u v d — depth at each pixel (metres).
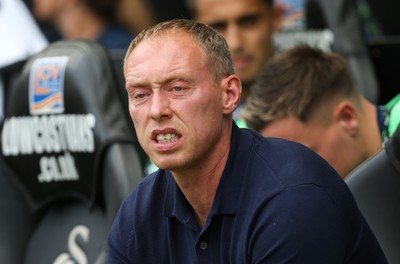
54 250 8.19
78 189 8.10
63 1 12.20
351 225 5.76
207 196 5.90
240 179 5.83
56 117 8.08
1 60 12.01
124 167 7.70
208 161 5.81
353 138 7.88
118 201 7.64
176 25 5.76
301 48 8.12
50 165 8.19
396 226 6.57
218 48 5.77
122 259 6.29
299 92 7.73
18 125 8.32
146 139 5.70
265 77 7.95
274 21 11.45
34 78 8.21
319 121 7.76
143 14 12.00
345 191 5.79
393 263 6.52
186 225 5.98
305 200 5.55
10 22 12.14
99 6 12.12
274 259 5.55
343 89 7.84
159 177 6.20
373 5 12.38
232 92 5.83
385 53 11.14
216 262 5.88
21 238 8.34
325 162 5.89
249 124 7.89
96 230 8.00
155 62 5.62
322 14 11.26
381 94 11.20
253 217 5.66
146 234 6.16
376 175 6.65
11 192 8.39
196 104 5.62
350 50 10.89
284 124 7.76
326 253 5.53
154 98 5.61
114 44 12.19
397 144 6.59
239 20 11.34
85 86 7.93
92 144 7.84
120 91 8.05
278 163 5.78
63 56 8.10
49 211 8.37
